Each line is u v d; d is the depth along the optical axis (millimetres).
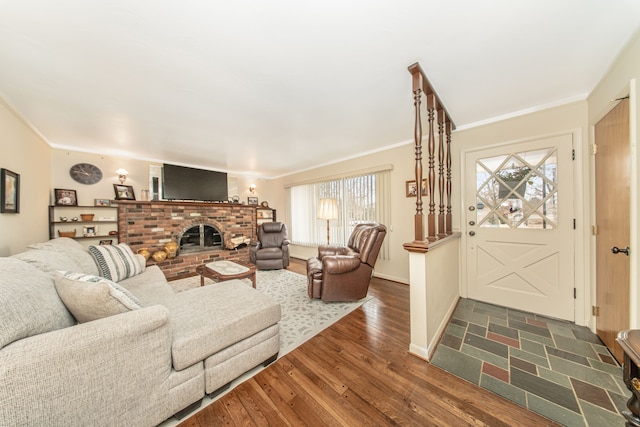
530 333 1939
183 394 1157
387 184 3545
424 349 1625
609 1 1112
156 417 1069
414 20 1208
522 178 2371
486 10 1152
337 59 1523
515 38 1350
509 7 1138
